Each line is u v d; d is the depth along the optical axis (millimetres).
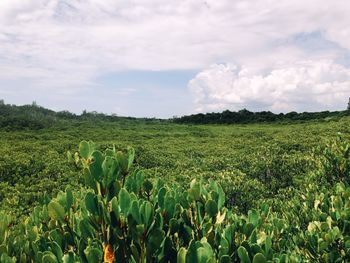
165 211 1976
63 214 1976
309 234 3195
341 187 4035
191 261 1531
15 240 2229
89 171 1899
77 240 1974
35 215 2482
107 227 1827
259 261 1610
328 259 2967
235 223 2199
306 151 15367
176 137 36188
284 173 11242
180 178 10672
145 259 1730
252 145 22203
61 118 60312
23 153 19391
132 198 1816
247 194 8562
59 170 13062
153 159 17297
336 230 3004
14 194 9516
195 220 2092
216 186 2207
